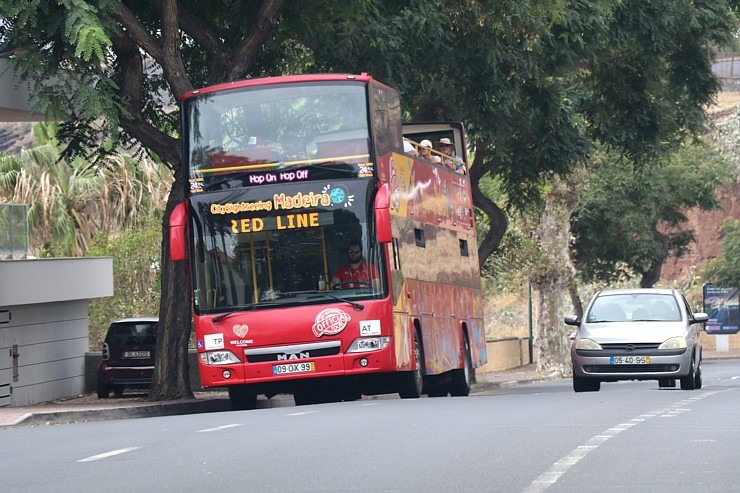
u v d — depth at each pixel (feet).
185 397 116.16
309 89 89.97
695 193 245.65
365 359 88.53
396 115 97.60
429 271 103.35
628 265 249.34
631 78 158.10
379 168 89.66
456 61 126.11
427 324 100.89
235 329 89.04
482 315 126.72
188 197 90.07
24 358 132.26
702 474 40.19
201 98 90.58
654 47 148.66
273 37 121.49
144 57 119.75
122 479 41.01
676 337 98.84
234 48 121.70
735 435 52.31
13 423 86.79
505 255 205.87
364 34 118.32
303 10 114.83
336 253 88.99
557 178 197.67
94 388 148.36
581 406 72.74
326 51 120.47
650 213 242.58
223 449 49.24
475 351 121.39
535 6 119.34
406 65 123.85
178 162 115.34
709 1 155.84
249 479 40.22
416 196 101.04
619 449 47.26
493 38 124.16
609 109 161.27
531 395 93.09
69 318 144.15
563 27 135.03
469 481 38.86
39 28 98.07
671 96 163.84
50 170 182.19
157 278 181.27
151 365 137.90
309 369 88.63
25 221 130.72
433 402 81.76
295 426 59.57
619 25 147.02
